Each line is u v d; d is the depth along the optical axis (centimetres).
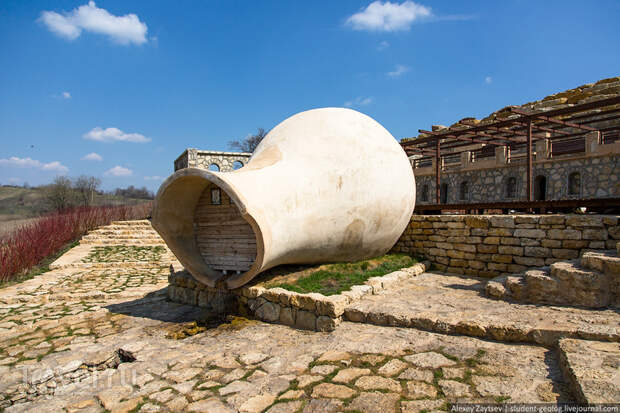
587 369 292
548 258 643
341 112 715
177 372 388
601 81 2017
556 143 1728
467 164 1917
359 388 320
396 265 739
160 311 674
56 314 673
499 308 478
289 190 586
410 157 2330
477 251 737
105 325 605
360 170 652
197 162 2214
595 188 1473
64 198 2548
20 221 2055
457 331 420
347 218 643
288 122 717
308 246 626
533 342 380
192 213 678
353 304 519
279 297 534
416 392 305
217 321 582
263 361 400
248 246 621
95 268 1130
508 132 1354
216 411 302
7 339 548
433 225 812
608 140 1588
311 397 312
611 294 450
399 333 441
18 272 1023
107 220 1909
